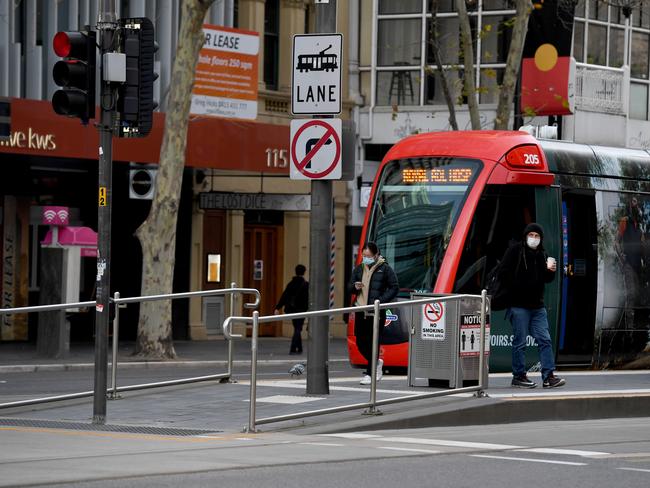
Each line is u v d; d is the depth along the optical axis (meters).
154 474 28.89
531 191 62.47
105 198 39.94
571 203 64.12
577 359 64.06
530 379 54.19
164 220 77.56
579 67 117.19
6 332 45.88
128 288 94.44
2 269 87.44
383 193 64.25
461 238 60.88
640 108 124.19
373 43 115.88
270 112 105.00
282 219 108.31
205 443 35.88
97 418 40.84
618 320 66.12
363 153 115.75
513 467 31.77
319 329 45.19
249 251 106.19
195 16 76.75
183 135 78.19
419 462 32.31
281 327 107.44
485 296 46.72
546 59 109.94
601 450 36.28
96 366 40.81
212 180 96.69
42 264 78.44
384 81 116.25
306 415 40.97
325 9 46.72
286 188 106.75
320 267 46.25
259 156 92.62
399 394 44.00
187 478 28.41
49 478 27.97
